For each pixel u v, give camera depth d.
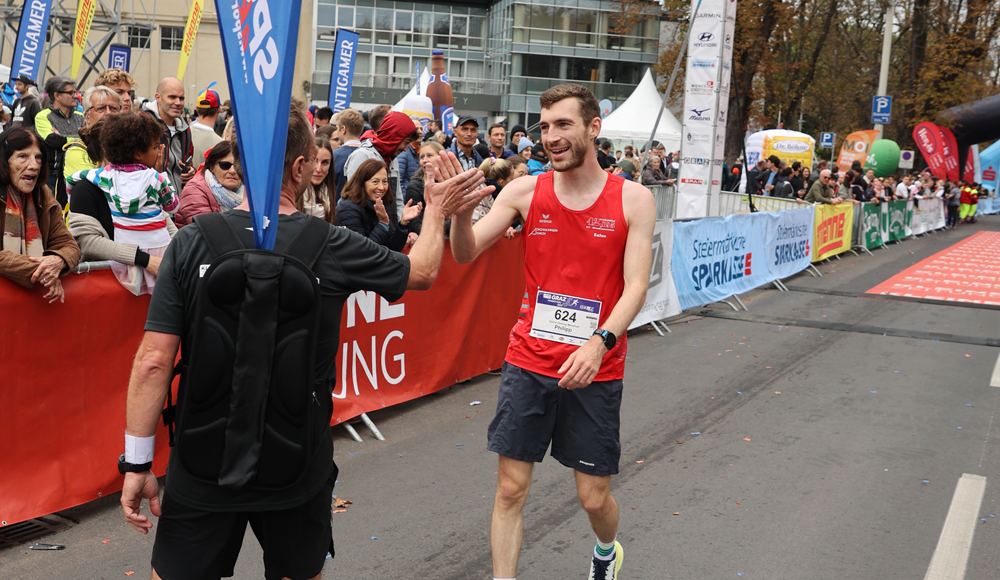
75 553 3.08
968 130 30.00
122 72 5.25
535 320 2.64
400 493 3.83
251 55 1.71
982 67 33.97
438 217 2.04
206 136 5.78
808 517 3.71
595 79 39.53
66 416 3.26
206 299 1.72
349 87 11.66
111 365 3.45
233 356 1.72
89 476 3.37
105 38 18.72
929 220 23.47
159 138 3.75
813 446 4.73
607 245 2.57
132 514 1.86
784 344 7.60
